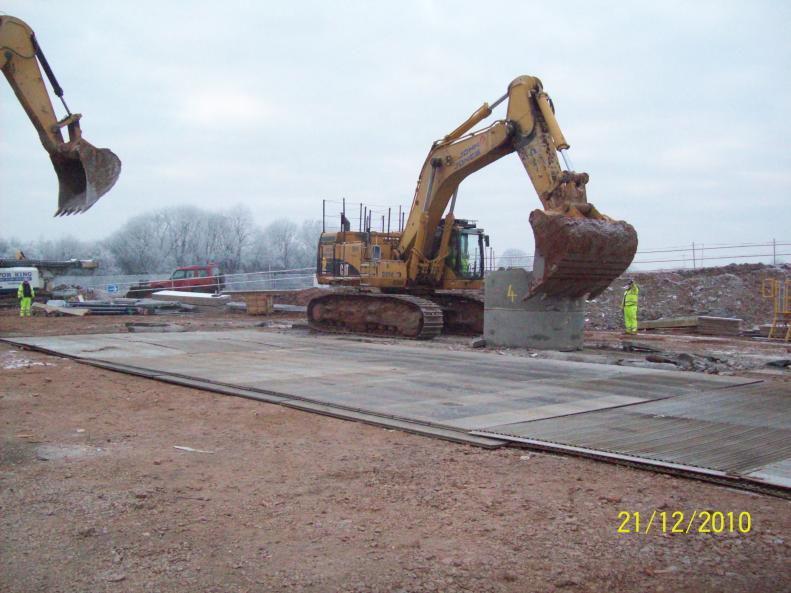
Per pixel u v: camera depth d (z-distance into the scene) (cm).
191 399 966
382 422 808
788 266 2952
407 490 571
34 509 512
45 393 988
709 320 2300
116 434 755
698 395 1017
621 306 2827
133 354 1429
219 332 2039
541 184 1583
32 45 1415
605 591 395
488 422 809
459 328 2133
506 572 417
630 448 690
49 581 398
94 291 4075
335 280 2155
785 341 2012
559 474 616
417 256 2009
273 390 1013
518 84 1627
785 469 615
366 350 1584
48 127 1396
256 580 404
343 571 417
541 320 1608
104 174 1357
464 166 1833
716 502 541
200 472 616
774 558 438
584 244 1437
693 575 415
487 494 561
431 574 414
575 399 971
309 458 666
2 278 3625
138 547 447
